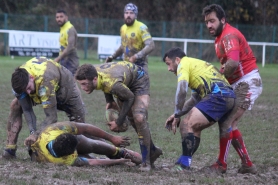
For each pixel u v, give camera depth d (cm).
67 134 1484
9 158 1648
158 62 7038
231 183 1366
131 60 2338
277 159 1814
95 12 9744
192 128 1487
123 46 2481
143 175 1441
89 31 7906
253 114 2898
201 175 1472
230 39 1519
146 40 2392
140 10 9719
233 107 1519
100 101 3259
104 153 1633
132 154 1653
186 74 1482
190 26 8000
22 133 2177
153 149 1594
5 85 3853
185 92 1466
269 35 7888
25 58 6700
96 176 1376
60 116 2644
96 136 1588
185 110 1592
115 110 1574
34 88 1477
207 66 1512
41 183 1275
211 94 1480
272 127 2489
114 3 9744
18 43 6531
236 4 9100
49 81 1487
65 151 1484
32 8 9594
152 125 2480
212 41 6962
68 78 1588
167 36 7969
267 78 5116
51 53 6606
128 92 1479
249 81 1552
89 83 1441
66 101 1609
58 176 1353
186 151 1497
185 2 9575
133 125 1634
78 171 1424
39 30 7912
